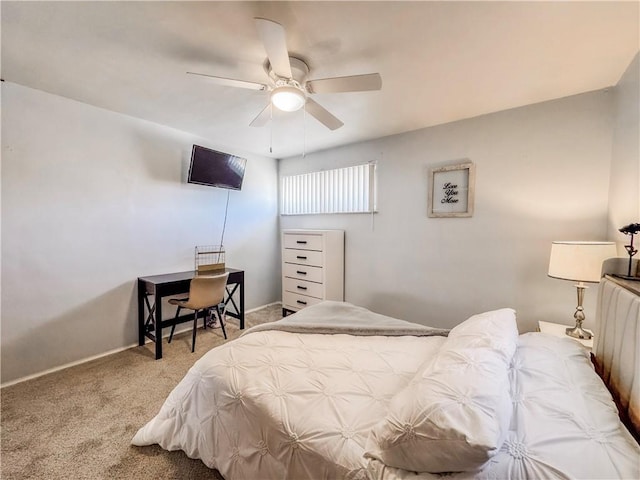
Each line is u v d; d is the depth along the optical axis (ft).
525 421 2.81
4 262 6.98
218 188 11.87
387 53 5.51
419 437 2.60
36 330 7.46
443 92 7.10
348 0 4.17
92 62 6.01
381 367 4.51
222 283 9.57
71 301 8.03
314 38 5.07
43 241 7.54
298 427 3.43
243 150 12.71
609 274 4.51
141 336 9.41
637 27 4.67
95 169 8.39
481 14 4.45
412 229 10.07
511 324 4.51
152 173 9.70
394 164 10.42
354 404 3.67
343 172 11.94
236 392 4.07
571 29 4.76
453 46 5.28
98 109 8.37
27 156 7.22
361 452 3.05
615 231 6.34
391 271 10.66
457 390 2.81
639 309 3.12
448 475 2.56
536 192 7.79
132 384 7.14
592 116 7.02
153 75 6.52
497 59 5.68
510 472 2.36
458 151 8.99
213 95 7.50
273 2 4.25
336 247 11.51
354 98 7.45
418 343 5.39
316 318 6.53
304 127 9.71
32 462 4.77
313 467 3.20
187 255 10.87
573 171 7.29
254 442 3.76
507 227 8.24
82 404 6.33
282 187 14.39
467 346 3.72
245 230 13.05
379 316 6.83
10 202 7.02
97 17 4.64
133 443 5.12
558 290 7.59
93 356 8.47
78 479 4.48
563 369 3.55
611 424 2.72
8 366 7.06
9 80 6.83
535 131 7.75
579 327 6.38
